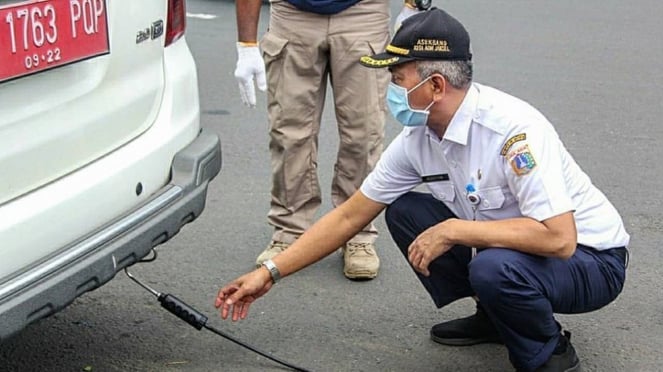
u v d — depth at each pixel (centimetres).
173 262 453
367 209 353
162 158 343
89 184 306
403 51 314
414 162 341
